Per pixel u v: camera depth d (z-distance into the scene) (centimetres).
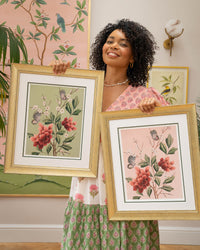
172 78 371
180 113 186
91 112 193
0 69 354
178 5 374
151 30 372
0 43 286
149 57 216
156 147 189
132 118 189
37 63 359
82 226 194
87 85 193
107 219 191
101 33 224
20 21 358
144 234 194
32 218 364
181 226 374
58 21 362
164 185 187
